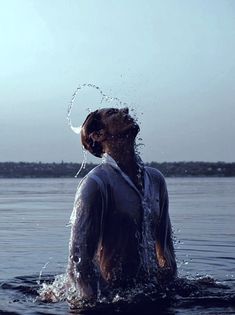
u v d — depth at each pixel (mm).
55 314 4930
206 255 8805
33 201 29750
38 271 7336
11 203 27797
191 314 4824
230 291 5543
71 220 5203
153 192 5461
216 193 39875
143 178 5426
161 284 5430
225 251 9289
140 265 5289
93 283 5062
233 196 34250
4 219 17141
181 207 22547
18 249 9719
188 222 15203
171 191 44906
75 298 5102
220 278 6672
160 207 5523
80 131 5516
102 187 5172
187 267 7641
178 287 5527
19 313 5059
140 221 5312
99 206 5145
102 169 5285
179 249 9531
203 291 5516
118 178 5277
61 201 29484
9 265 7883
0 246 10164
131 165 5367
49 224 15188
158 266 5477
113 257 5227
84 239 5086
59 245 10281
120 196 5246
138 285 5273
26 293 5934
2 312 5113
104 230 5238
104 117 5371
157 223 5488
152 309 4941
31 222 15922
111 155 5328
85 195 5125
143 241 5324
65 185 78438
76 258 5078
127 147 5340
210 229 13164
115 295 5148
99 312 4887
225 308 4992
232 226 13914
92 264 5117
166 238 5562
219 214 18469
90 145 5445
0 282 6543
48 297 5590
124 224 5246
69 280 5141
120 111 5383
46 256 8812
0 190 54688
